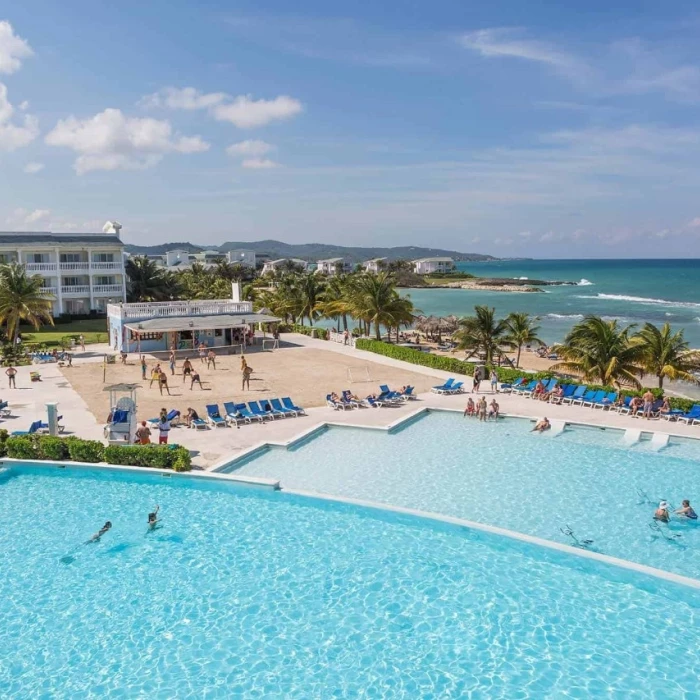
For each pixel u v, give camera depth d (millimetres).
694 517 19547
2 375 42875
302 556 17391
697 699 11773
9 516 20031
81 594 15492
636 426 29859
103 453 24062
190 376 42500
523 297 162500
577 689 12070
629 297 159375
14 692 12039
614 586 15789
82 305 79000
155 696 11930
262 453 26250
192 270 152375
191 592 15586
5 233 75562
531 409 33562
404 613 14648
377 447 27297
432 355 46906
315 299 73625
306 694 11984
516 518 19875
